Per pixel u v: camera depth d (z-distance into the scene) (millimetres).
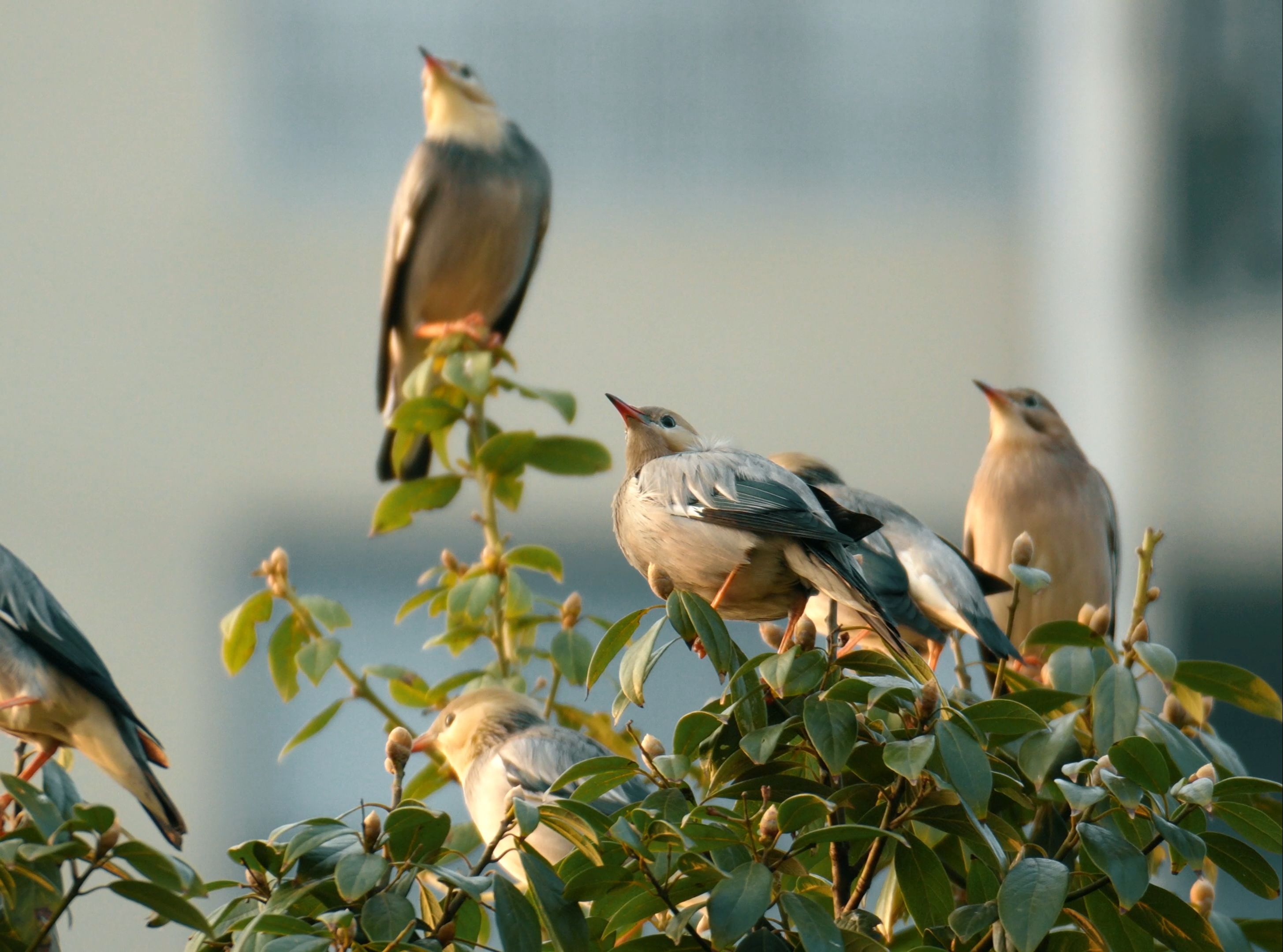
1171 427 15383
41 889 3793
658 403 14766
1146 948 4031
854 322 15125
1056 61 15945
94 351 14430
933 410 15031
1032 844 4180
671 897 3912
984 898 4324
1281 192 15547
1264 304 15562
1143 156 15727
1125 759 3906
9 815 4641
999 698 4086
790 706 4109
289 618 6020
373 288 14711
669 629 12156
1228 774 4547
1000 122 15828
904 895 4160
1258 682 4590
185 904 3646
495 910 3752
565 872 4004
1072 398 15438
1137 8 15844
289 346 14570
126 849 3613
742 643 11711
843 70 15875
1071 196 15664
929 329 15281
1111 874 3713
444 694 6348
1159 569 15125
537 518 13766
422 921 4043
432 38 15492
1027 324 15359
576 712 6355
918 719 3885
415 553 13875
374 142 15148
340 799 13250
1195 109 15789
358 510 14250
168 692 13789
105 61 14891
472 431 6680
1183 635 15133
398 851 3924
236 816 13375
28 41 14844
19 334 14406
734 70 15719
